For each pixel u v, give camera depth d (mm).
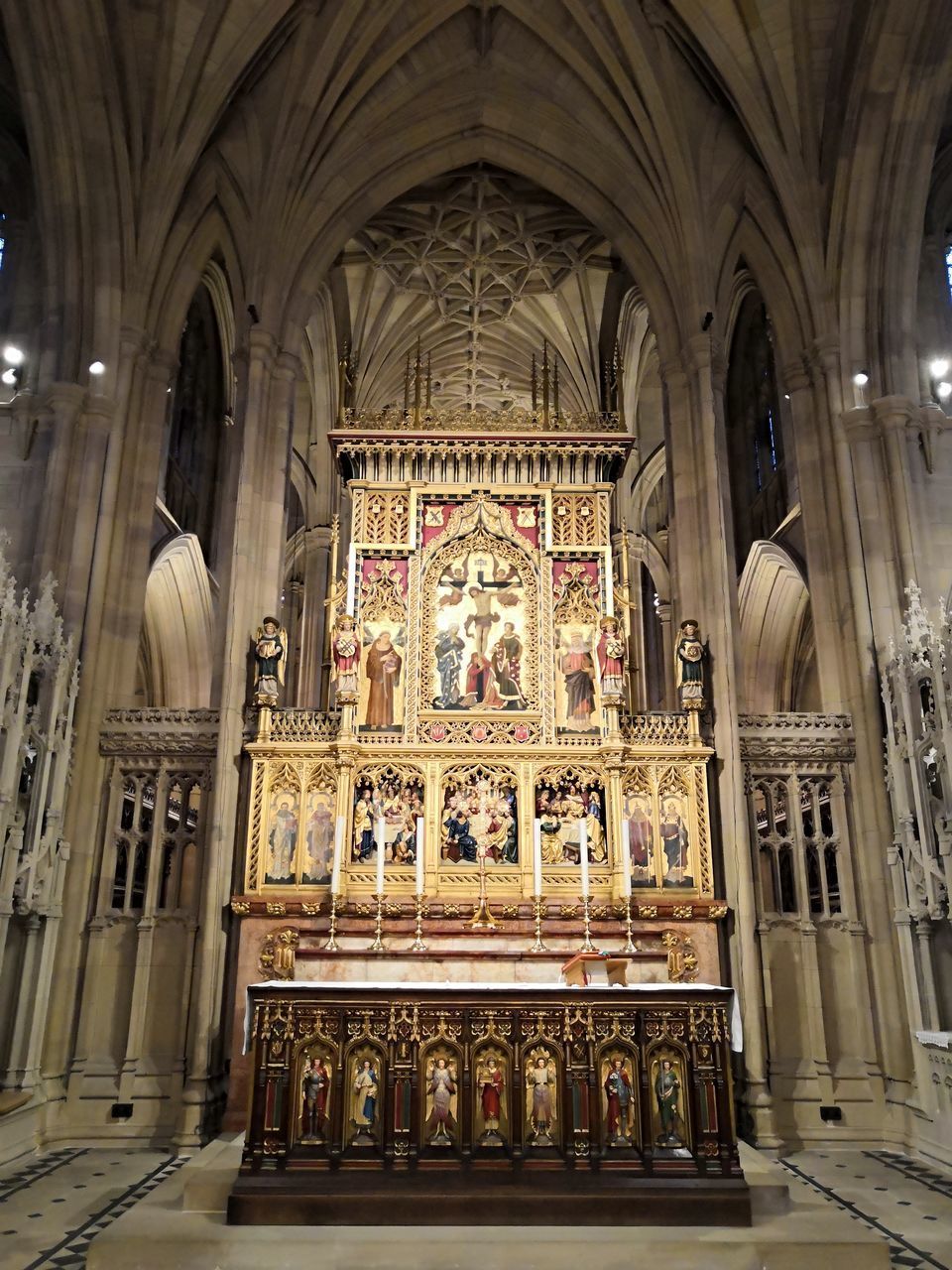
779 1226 8148
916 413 15562
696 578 16125
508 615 15172
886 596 14789
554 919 13133
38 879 12750
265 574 15805
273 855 13742
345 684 14227
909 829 13164
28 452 15367
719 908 13438
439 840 13828
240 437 16266
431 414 16641
